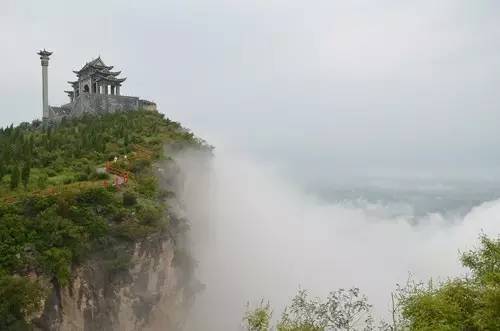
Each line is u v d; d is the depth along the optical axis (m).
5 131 82.44
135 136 77.31
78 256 45.91
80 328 45.06
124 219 51.25
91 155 66.88
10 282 40.53
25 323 40.44
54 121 101.31
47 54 105.25
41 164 62.00
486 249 26.41
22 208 46.28
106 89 111.19
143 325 51.41
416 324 22.47
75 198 48.91
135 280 50.75
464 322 21.92
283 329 25.42
